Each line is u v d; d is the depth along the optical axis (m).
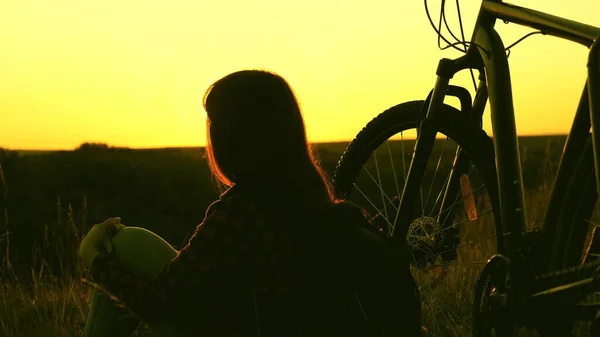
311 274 2.28
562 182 2.77
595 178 2.73
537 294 2.74
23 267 5.63
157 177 15.48
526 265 2.81
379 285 2.33
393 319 2.34
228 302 2.26
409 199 3.32
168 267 2.26
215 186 2.42
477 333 2.98
